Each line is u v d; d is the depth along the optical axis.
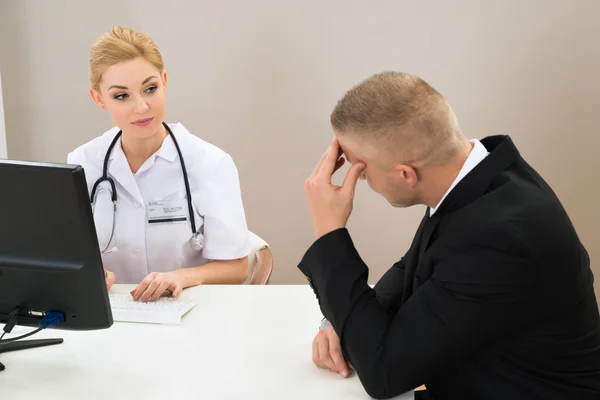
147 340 1.34
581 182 2.84
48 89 2.86
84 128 2.89
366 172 1.21
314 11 2.74
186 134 1.91
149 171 1.85
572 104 2.77
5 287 1.19
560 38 2.71
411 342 1.08
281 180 2.91
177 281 1.60
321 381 1.18
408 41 2.75
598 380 1.11
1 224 1.14
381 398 1.12
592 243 2.89
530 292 1.04
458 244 1.07
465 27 2.72
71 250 1.14
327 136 2.85
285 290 1.64
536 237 1.03
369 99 1.14
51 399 1.10
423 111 1.11
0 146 2.83
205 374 1.19
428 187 1.17
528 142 2.82
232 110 2.85
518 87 2.77
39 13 2.78
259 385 1.15
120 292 1.63
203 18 2.76
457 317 1.06
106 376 1.18
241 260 1.91
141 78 1.68
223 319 1.45
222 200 1.86
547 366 1.10
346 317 1.15
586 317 1.10
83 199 1.09
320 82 2.80
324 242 1.21
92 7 2.77
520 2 2.69
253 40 2.78
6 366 1.22
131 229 1.85
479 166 1.12
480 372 1.13
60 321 1.21
